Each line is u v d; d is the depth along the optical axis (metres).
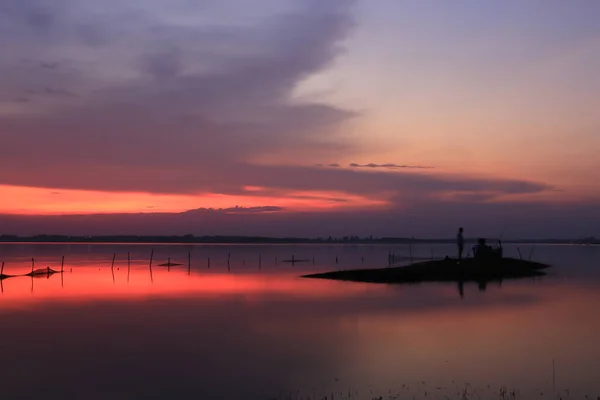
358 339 21.33
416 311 28.55
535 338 21.16
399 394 14.32
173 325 25.02
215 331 23.39
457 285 42.75
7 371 17.05
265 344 20.64
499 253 55.94
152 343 21.03
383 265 83.00
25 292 40.69
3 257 112.75
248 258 111.81
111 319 26.92
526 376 15.85
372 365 17.30
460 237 53.53
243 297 36.22
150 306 31.88
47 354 19.27
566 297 34.25
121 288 43.66
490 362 17.48
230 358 18.45
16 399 14.38
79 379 16.14
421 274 49.78
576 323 24.42
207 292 39.88
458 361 17.66
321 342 20.86
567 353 18.61
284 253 151.62
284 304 32.19
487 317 26.31
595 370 16.45
